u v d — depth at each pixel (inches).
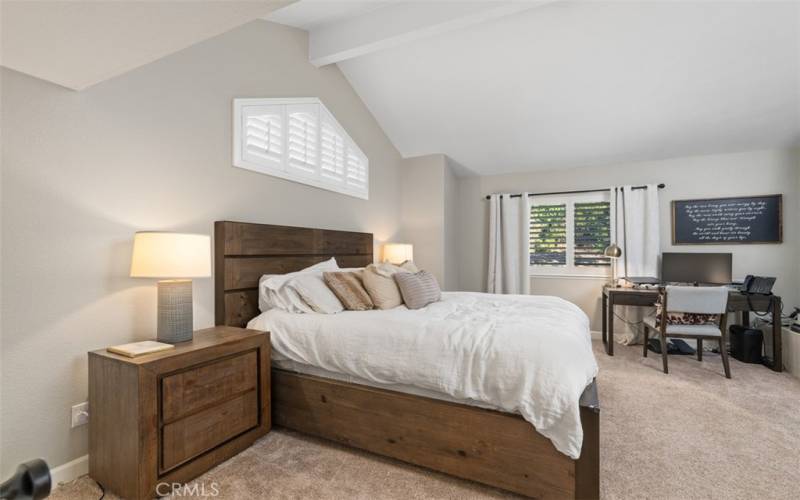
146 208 81.8
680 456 77.8
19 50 54.7
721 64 118.3
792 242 154.0
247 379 80.4
